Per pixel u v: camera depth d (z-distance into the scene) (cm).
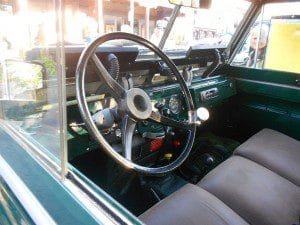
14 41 96
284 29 372
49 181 80
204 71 255
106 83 121
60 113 72
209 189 143
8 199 93
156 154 179
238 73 256
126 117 123
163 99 169
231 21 258
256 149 182
